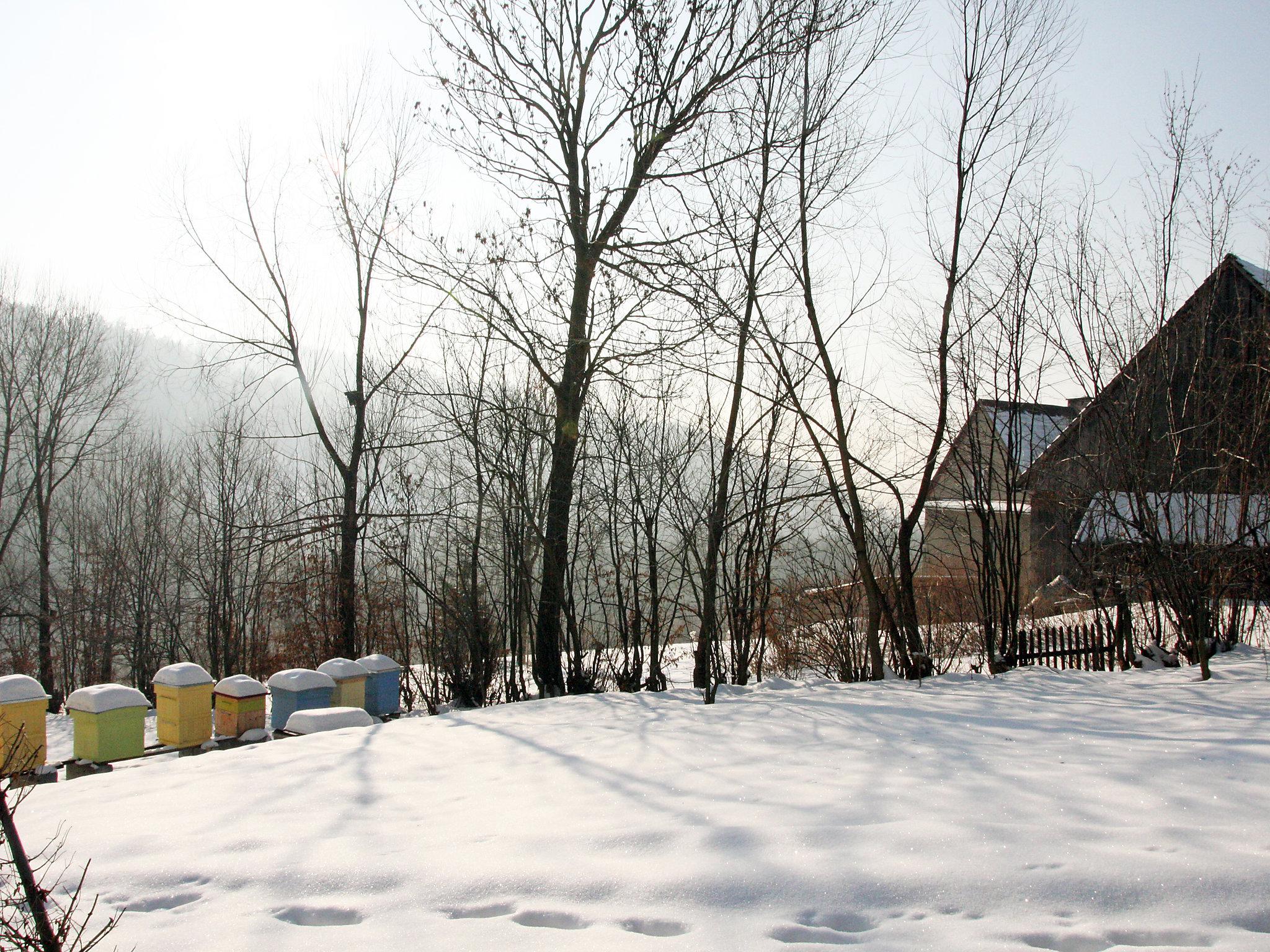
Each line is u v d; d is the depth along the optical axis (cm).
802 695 948
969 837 392
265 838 450
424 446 1562
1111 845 377
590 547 1343
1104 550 1294
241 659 2472
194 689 821
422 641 1424
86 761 756
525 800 512
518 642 1297
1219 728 644
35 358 3042
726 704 895
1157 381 1325
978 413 1334
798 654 1463
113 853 438
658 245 1221
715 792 499
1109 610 1647
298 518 1630
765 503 1190
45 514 3044
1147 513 1164
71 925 328
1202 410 1334
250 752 718
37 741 721
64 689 3109
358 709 876
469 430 1304
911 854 373
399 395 1630
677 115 1283
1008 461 1345
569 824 446
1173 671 1105
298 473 2484
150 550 3008
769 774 541
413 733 775
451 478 1470
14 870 410
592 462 1300
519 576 1303
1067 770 516
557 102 1313
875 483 1236
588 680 1252
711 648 1073
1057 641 1355
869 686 1037
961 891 338
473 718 882
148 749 814
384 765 635
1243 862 348
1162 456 1332
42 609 2992
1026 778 499
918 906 330
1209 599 1191
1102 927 308
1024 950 296
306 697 907
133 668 2995
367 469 1870
